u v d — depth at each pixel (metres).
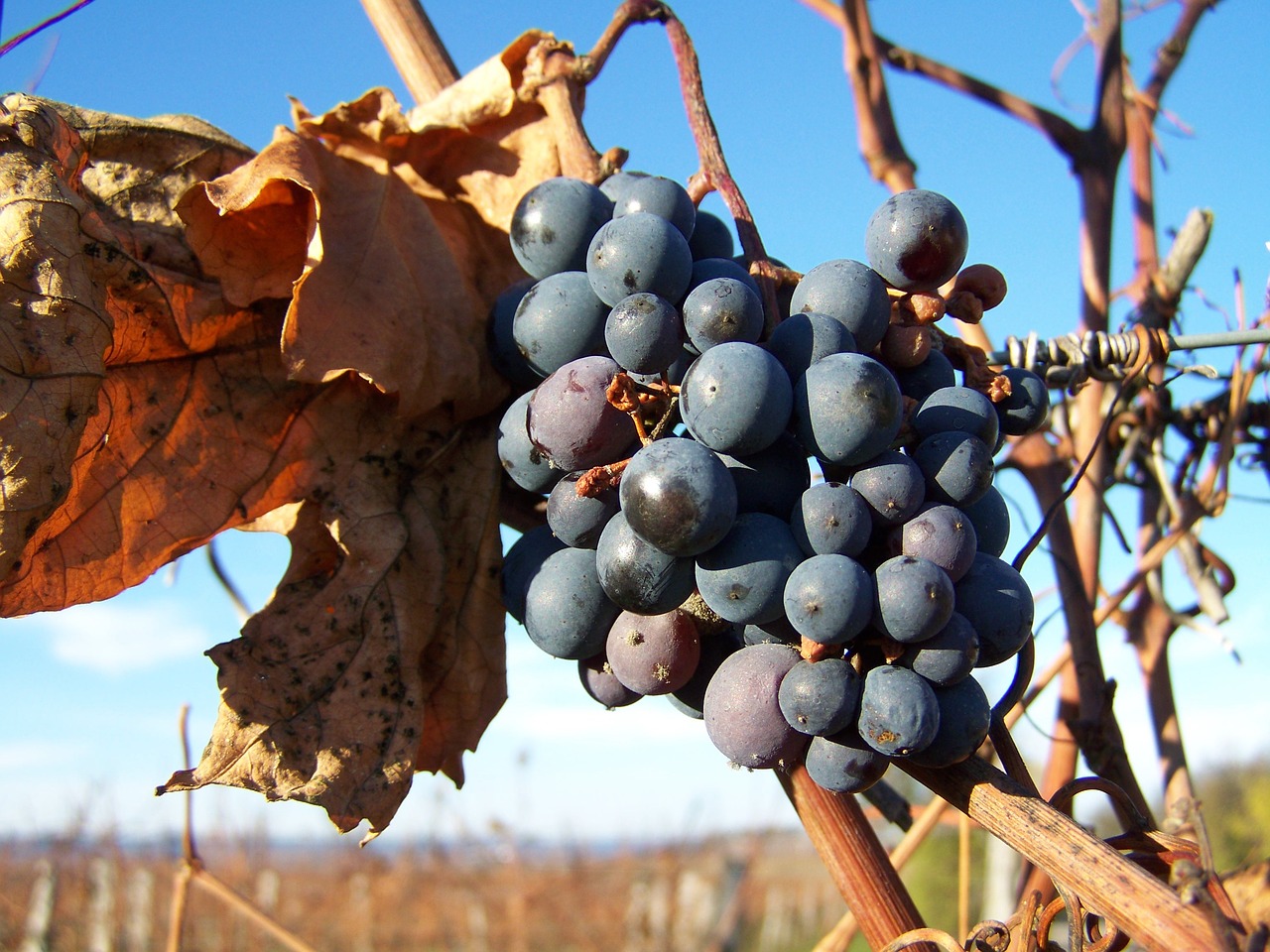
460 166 0.21
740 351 0.14
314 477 0.19
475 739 0.19
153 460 0.18
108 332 0.16
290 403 0.19
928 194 0.16
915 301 0.16
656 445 0.14
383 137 0.20
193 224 0.18
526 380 0.18
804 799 0.18
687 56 0.19
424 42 0.24
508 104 0.20
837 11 0.31
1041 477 0.27
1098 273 0.28
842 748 0.15
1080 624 0.24
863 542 0.14
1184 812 0.20
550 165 0.21
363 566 0.18
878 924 0.17
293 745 0.17
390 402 0.19
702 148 0.18
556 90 0.20
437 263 0.19
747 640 0.16
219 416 0.19
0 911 1.62
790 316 0.16
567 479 0.16
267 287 0.19
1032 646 0.16
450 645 0.19
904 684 0.14
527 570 0.17
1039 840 0.14
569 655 0.16
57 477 0.15
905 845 0.26
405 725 0.17
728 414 0.14
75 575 0.17
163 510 0.18
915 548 0.15
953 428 0.16
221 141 0.20
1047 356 0.20
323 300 0.18
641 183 0.17
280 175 0.18
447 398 0.19
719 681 0.15
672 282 0.16
